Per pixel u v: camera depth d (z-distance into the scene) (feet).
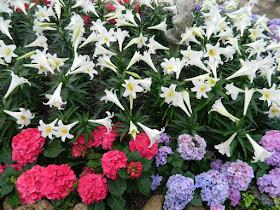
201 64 3.59
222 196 3.04
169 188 3.13
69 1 5.91
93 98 4.76
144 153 3.30
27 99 4.13
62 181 2.96
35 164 3.35
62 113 3.76
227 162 3.45
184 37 4.28
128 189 3.28
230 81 4.09
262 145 3.52
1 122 3.20
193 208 3.20
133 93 3.24
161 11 5.89
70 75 3.79
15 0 4.69
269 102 3.28
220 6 6.61
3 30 3.97
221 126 3.64
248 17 4.97
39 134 3.28
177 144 3.72
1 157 3.42
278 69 4.12
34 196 2.88
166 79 3.64
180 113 4.51
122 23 4.73
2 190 3.00
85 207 3.11
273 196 3.17
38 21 4.50
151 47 4.18
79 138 3.50
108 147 3.56
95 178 3.05
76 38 3.87
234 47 4.40
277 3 9.45
